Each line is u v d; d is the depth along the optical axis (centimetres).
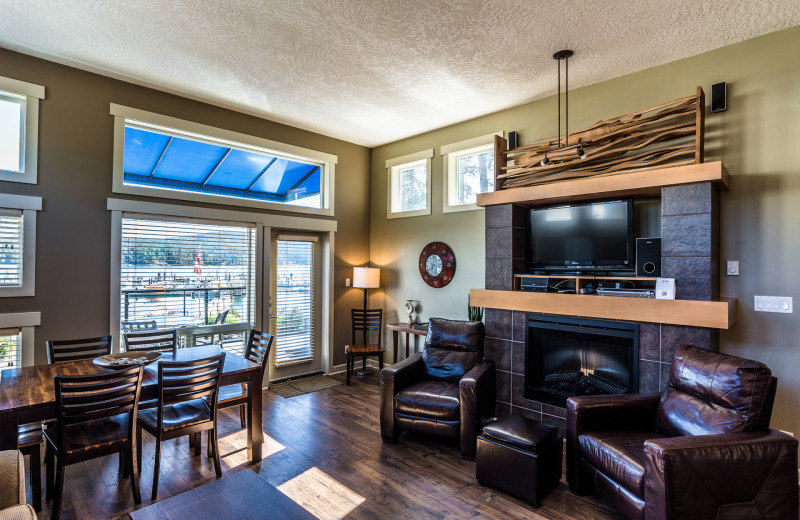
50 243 346
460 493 266
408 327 503
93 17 279
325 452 322
